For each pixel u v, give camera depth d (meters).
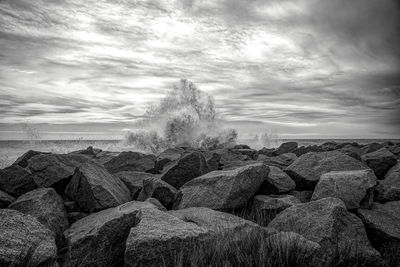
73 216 6.11
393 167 9.59
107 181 7.16
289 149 19.39
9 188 7.07
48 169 7.36
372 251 4.98
